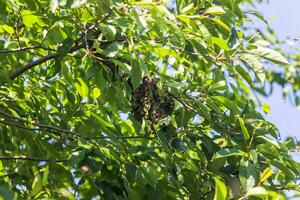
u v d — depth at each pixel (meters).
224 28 10.07
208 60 9.76
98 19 9.30
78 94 10.81
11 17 10.21
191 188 10.16
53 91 10.92
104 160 9.72
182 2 9.88
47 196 9.99
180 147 10.13
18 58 10.74
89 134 10.16
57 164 10.23
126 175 9.97
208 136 10.13
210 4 10.13
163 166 10.46
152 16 8.83
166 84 9.80
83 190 10.53
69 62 11.07
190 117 10.13
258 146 9.50
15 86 10.64
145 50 9.38
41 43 9.93
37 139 10.54
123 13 9.28
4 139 10.84
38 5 10.12
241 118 9.70
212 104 9.80
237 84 11.04
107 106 11.12
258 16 10.79
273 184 9.94
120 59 9.60
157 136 9.87
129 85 9.86
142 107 9.76
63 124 10.66
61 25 10.12
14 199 8.27
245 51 9.72
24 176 10.56
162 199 10.40
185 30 9.50
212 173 9.98
